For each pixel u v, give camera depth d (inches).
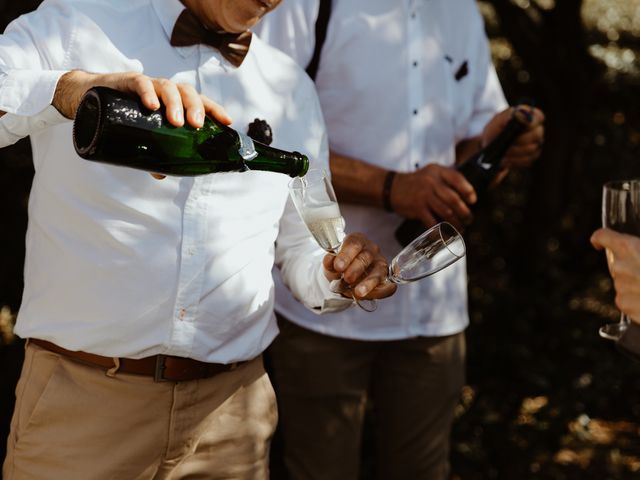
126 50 73.5
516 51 199.6
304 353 108.7
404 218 111.3
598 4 261.6
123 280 72.5
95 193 71.4
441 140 113.5
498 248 228.2
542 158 203.5
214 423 79.3
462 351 117.4
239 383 80.8
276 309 109.0
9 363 150.2
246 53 79.0
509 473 154.6
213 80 77.6
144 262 72.5
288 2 104.9
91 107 59.9
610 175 221.5
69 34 71.6
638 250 65.1
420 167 111.3
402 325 109.7
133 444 75.1
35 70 65.9
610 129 222.8
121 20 74.0
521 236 208.8
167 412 75.9
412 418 114.0
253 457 81.9
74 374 74.4
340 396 109.7
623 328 73.9
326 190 73.4
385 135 109.5
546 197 204.2
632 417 171.9
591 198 222.8
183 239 73.2
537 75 199.6
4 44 69.1
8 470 77.9
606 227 70.7
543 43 197.9
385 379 114.7
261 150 69.1
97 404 74.2
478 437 158.1
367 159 109.8
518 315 187.2
